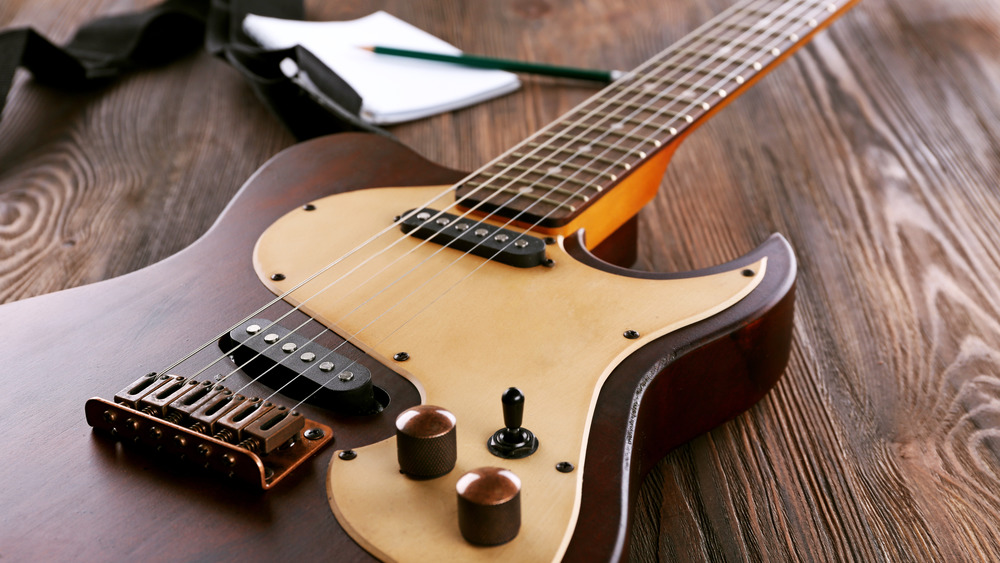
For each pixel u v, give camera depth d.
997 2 1.41
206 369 0.62
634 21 1.37
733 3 1.43
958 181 0.96
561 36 1.32
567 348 0.63
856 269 0.82
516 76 1.21
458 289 0.67
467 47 1.28
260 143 1.06
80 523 0.54
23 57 1.13
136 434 0.58
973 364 0.73
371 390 0.60
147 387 0.59
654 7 1.43
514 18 1.39
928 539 0.62
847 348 0.75
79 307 0.66
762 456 0.67
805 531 0.63
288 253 0.71
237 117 1.12
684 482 0.66
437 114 1.10
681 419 0.66
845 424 0.69
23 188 0.96
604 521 0.55
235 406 0.58
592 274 0.69
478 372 0.61
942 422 0.69
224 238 0.72
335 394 0.59
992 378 0.72
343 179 0.79
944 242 0.86
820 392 0.71
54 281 0.81
